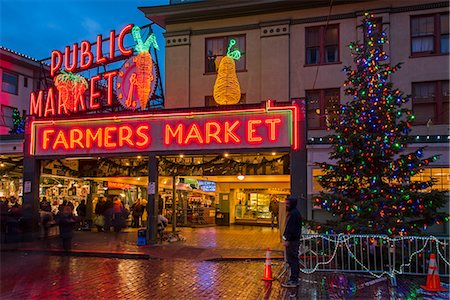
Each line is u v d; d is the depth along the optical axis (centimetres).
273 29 2152
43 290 945
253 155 1662
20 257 1442
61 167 1906
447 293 914
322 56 2089
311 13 2119
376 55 1245
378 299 866
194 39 2267
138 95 1862
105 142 1711
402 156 1192
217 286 984
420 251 1062
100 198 2128
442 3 1973
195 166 1712
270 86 2120
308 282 1015
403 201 1153
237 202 2614
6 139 1884
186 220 2408
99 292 927
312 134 2025
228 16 2225
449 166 1471
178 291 937
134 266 1258
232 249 1510
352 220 1181
